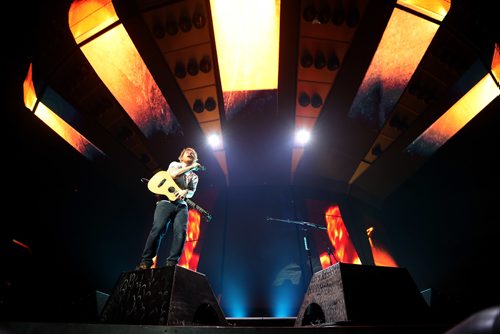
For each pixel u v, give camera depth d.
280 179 10.54
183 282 2.41
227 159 10.03
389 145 8.74
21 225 6.41
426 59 6.99
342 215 10.00
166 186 3.37
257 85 8.35
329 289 2.63
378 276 2.57
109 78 7.30
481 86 6.67
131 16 6.50
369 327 1.84
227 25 7.13
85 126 7.63
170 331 1.81
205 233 9.32
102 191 8.55
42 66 6.16
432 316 2.47
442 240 8.18
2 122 5.92
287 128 9.15
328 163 9.93
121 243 8.81
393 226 9.84
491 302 6.80
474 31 6.04
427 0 6.08
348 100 8.20
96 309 3.69
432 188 8.52
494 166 6.97
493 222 7.13
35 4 5.16
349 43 7.24
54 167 7.14
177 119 8.63
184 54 7.50
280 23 6.88
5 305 5.52
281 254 8.76
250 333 1.82
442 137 7.68
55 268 6.86
